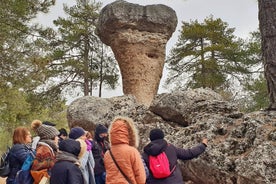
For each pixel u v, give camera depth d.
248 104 27.16
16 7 17.19
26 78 18.48
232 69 28.55
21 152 6.31
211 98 10.51
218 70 28.36
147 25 15.00
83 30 27.62
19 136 6.57
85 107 12.23
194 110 9.80
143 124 10.44
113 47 15.28
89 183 5.90
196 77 27.98
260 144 6.86
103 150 6.87
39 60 18.59
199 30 29.05
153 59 15.16
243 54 28.45
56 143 5.95
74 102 12.66
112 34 15.10
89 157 5.96
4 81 18.36
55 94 27.27
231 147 7.36
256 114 7.85
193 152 6.21
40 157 5.75
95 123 11.87
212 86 27.94
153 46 15.07
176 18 15.64
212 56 29.03
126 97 12.84
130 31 14.84
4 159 6.75
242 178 6.73
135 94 14.73
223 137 7.78
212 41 29.70
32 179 5.91
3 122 28.02
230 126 8.00
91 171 5.93
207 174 7.44
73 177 4.76
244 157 6.90
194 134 8.16
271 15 8.52
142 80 14.84
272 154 6.52
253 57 28.59
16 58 18.28
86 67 27.55
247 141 7.23
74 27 27.45
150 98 14.88
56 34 21.08
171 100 10.34
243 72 28.64
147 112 10.93
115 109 12.26
